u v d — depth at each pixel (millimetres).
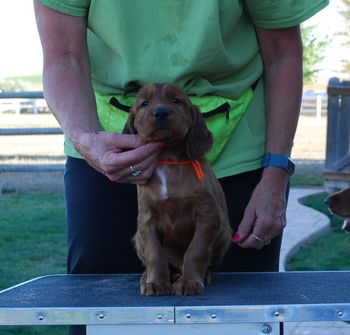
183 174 1489
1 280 3352
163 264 1491
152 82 1597
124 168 1468
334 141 5875
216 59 1633
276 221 1664
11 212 5109
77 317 1352
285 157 1695
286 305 1338
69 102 1597
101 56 1694
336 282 1559
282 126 1716
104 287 1537
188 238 1528
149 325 1351
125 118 1669
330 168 5902
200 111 1581
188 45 1617
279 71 1736
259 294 1445
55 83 1618
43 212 5098
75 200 1729
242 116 1717
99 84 1700
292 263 3697
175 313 1342
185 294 1444
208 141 1515
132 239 1664
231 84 1682
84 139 1517
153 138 1459
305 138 10727
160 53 1634
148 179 1494
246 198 1727
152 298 1430
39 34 1676
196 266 1483
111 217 1714
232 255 1730
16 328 2744
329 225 4629
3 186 6148
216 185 1545
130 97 1677
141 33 1630
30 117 12305
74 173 1729
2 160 7035
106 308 1348
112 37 1637
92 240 1723
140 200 1520
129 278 1625
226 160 1704
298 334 2619
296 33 1736
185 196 1486
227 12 1628
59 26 1644
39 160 7109
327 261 3738
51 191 6004
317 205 5371
